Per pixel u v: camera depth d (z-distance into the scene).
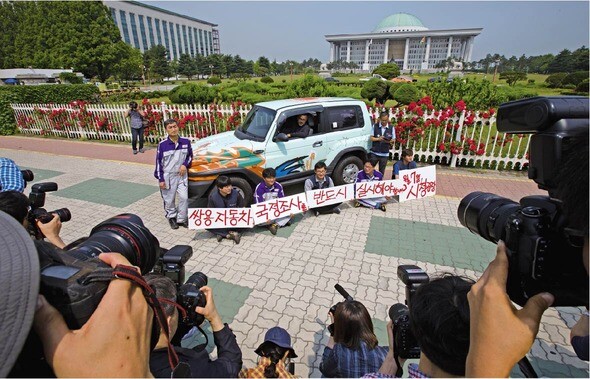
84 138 12.41
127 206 5.98
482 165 7.99
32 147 11.10
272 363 1.96
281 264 4.06
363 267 3.99
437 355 0.88
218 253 4.33
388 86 18.12
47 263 0.89
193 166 5.02
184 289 1.55
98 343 0.75
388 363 1.50
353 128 6.26
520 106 1.05
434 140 8.39
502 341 0.71
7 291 0.63
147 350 0.88
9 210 1.79
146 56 71.56
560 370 2.61
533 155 1.00
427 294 0.98
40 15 40.31
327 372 1.99
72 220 5.41
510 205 1.27
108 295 0.81
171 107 10.71
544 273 0.87
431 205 5.86
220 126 9.99
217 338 1.57
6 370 0.61
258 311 3.25
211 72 93.06
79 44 40.38
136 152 9.98
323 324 3.08
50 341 0.75
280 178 5.65
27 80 34.84
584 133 0.79
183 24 106.56
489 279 0.79
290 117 5.82
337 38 115.19
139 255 1.58
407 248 4.41
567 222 0.78
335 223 5.18
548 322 3.12
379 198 5.72
